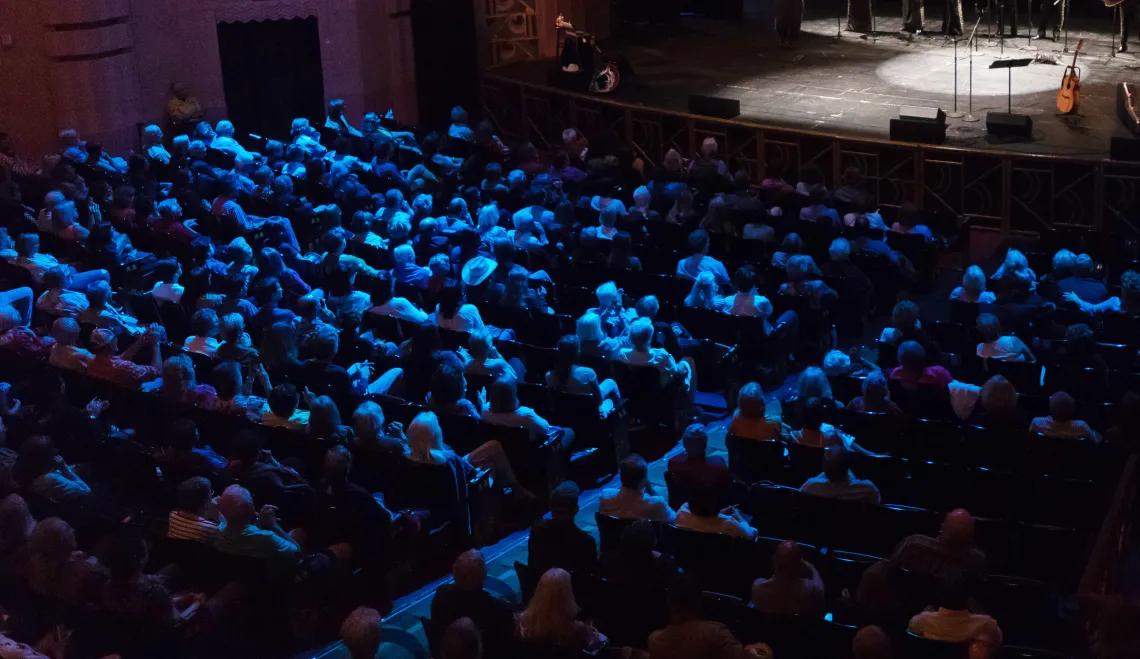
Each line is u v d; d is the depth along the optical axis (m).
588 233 11.82
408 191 14.47
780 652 6.18
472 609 6.20
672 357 9.58
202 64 18.12
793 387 10.69
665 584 6.40
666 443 9.65
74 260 12.40
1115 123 15.17
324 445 8.02
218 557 7.01
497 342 9.96
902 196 14.82
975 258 13.86
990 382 7.98
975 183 14.36
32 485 7.63
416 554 7.92
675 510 7.88
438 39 19.52
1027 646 6.52
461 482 7.91
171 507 8.01
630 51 20.05
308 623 7.29
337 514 7.44
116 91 17.30
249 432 7.72
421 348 9.22
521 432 8.28
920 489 7.71
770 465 8.02
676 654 5.79
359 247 12.33
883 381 8.28
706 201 14.00
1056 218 14.07
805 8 22.58
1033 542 6.97
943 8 21.83
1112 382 8.91
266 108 18.73
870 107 16.44
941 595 5.92
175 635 6.62
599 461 9.10
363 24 19.02
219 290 11.09
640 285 11.28
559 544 6.83
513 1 19.88
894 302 12.08
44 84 16.98
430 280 11.30
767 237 12.30
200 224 13.16
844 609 6.52
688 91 17.59
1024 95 16.66
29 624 6.93
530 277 11.26
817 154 15.26
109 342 9.15
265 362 9.13
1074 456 7.75
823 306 10.85
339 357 9.79
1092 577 6.38
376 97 19.45
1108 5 17.72
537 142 18.36
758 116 16.14
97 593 6.71
